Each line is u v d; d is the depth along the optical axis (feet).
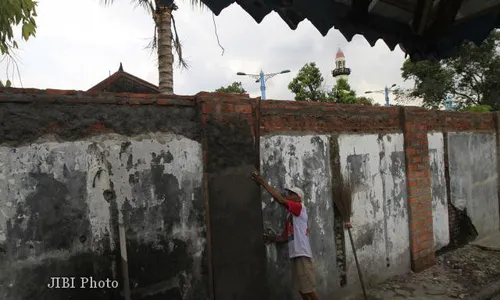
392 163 20.36
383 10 8.70
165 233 11.85
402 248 20.54
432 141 23.41
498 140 29.19
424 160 21.98
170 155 12.11
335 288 17.44
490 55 54.54
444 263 22.33
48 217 9.93
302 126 16.47
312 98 62.39
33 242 9.68
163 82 25.96
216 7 7.07
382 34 9.00
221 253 12.80
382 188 19.72
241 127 13.61
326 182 17.28
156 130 11.88
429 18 8.98
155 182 11.75
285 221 15.26
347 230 17.90
